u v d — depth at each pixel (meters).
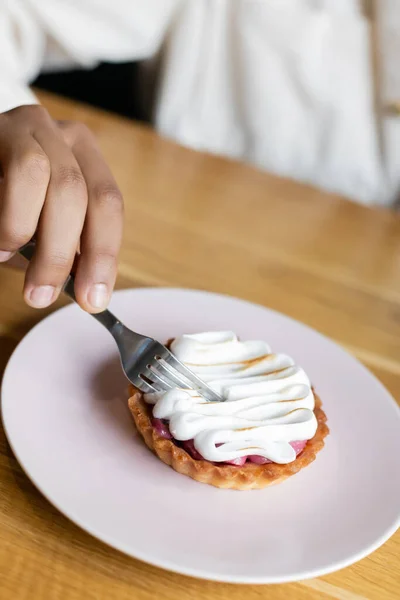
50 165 0.38
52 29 0.82
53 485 0.33
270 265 0.58
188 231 0.60
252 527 0.34
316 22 0.88
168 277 0.53
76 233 0.37
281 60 0.90
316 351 0.47
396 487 0.38
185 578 0.32
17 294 0.46
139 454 0.37
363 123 0.93
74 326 0.44
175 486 0.35
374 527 0.35
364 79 0.91
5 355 0.41
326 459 0.39
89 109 0.77
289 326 0.49
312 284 0.57
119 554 0.32
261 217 0.65
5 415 0.36
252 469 0.36
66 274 0.37
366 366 0.48
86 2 0.83
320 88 0.91
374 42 0.90
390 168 0.94
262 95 0.92
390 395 0.44
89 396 0.39
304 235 0.63
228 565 0.32
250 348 0.42
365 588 0.33
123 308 0.47
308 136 0.94
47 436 0.36
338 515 0.36
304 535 0.34
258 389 0.39
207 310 0.49
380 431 0.42
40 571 0.31
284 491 0.36
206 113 0.96
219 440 0.36
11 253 0.37
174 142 0.75
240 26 0.90
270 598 0.32
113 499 0.34
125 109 1.04
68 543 0.32
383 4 0.86
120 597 0.31
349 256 0.62
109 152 0.69
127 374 0.38
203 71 0.93
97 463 0.35
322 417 0.40
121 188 0.63
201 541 0.33
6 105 0.62
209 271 0.55
